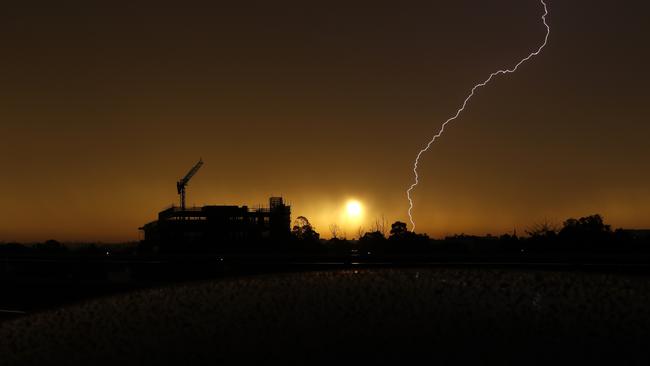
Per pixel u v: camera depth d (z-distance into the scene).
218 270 40.31
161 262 42.38
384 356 2.48
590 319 2.72
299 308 3.04
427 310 2.90
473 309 2.89
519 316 2.79
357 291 3.22
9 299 30.09
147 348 2.78
